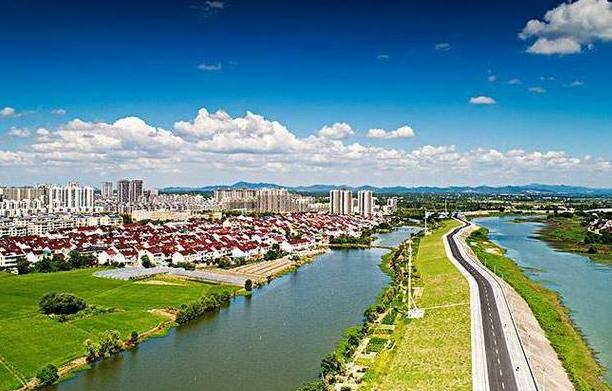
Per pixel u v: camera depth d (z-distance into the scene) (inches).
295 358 7608.3
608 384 6628.9
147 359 7598.4
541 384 6102.4
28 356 7480.3
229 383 6712.6
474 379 6230.3
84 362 7431.1
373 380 6574.8
